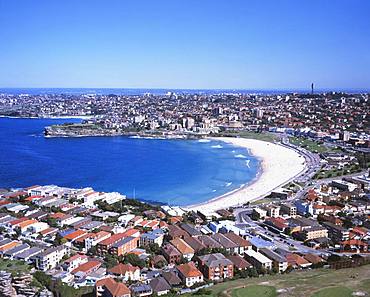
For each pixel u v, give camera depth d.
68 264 181.00
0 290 153.00
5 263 186.00
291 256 193.12
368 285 152.62
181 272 172.38
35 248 199.75
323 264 186.50
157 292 157.88
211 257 181.88
